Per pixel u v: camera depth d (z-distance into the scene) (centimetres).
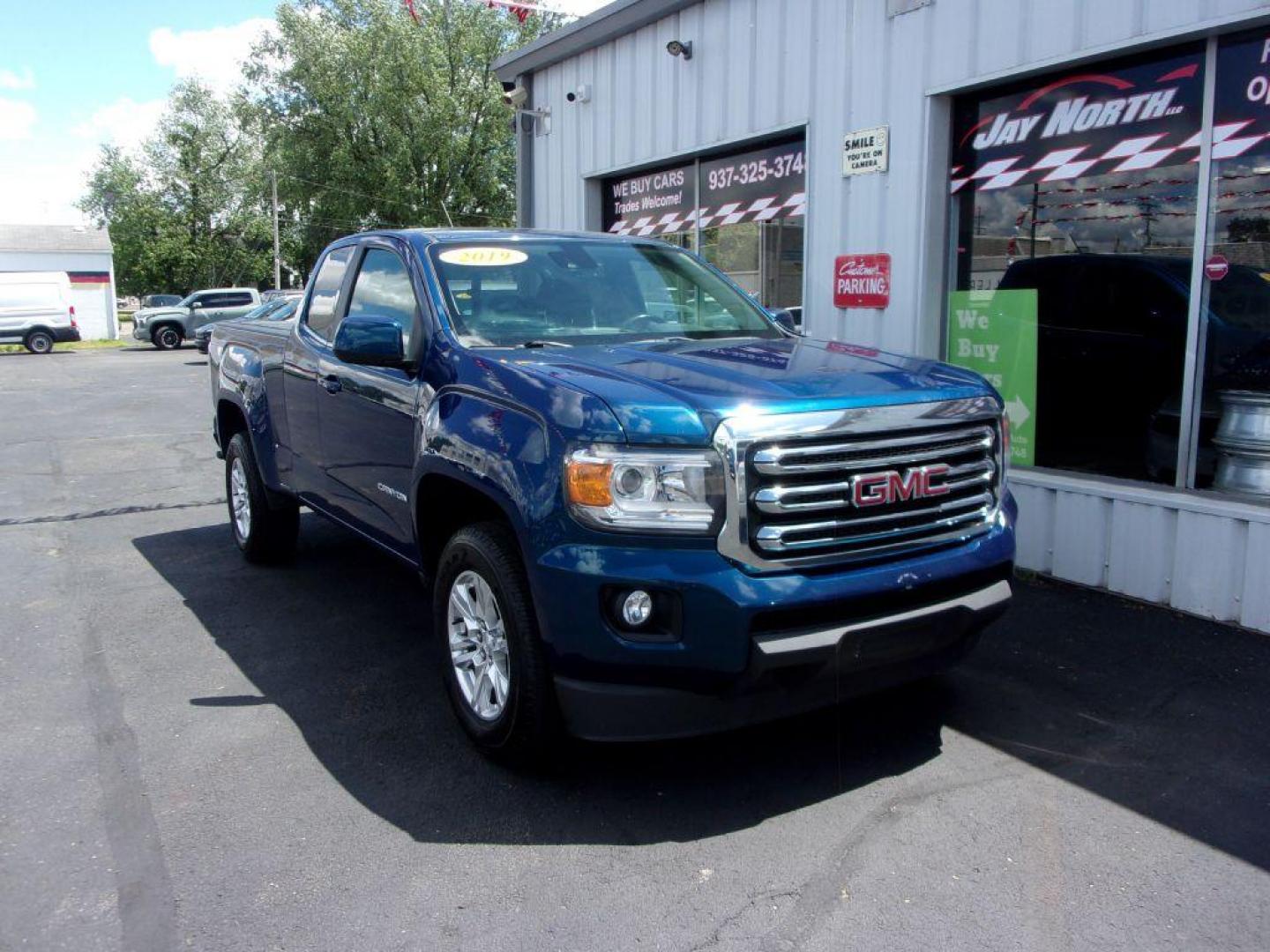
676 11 831
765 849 310
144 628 529
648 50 874
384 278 471
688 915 278
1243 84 488
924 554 330
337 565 646
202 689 445
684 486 296
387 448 429
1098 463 566
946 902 282
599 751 376
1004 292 610
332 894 290
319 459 514
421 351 410
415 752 380
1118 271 548
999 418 355
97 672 468
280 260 5247
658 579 295
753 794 343
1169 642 471
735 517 296
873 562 319
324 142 3825
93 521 799
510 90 1109
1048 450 594
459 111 3706
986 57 582
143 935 273
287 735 396
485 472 337
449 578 373
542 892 290
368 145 3788
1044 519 571
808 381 331
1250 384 496
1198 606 503
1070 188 569
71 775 365
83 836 324
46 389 2019
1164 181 524
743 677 298
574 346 402
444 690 440
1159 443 535
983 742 378
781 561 303
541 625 317
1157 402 535
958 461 340
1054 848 307
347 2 3709
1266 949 261
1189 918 273
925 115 621
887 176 651
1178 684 425
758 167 798
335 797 347
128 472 1030
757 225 805
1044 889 287
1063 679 432
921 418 326
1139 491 523
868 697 417
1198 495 505
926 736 383
